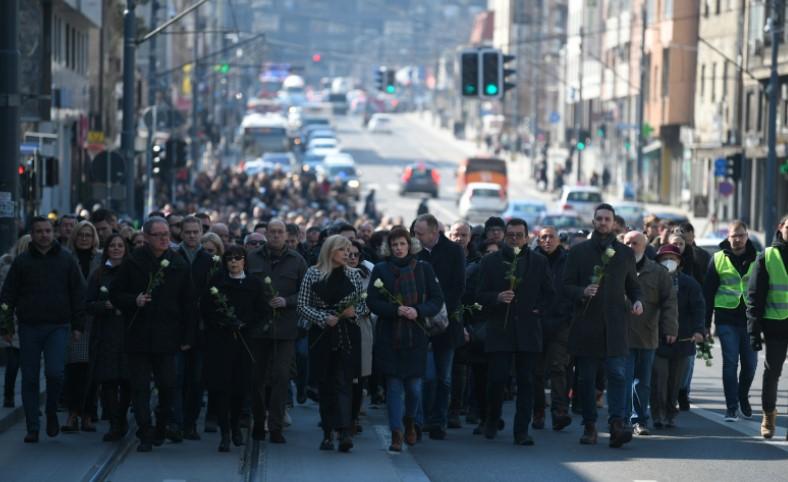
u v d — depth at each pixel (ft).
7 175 148.77
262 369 110.42
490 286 113.29
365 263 129.80
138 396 107.86
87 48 423.23
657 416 123.95
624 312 112.88
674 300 119.24
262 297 108.88
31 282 111.45
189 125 593.01
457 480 97.14
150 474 98.07
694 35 588.50
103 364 111.65
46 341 112.16
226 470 99.81
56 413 114.32
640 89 554.87
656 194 625.82
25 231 225.56
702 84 553.23
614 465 103.55
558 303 123.13
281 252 112.16
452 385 124.16
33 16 289.33
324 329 107.24
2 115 148.36
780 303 114.52
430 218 115.96
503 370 113.91
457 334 115.55
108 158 238.89
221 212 333.42
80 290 112.37
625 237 119.34
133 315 107.55
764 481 97.19
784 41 450.71
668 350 123.75
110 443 111.96
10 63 148.05
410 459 105.29
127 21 238.89
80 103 407.44
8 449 108.47
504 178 618.44
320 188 462.60
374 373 122.31
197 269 120.57
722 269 127.65
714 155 528.22
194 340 109.19
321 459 104.99
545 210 451.53
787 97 453.58
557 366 123.13
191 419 115.24
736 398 128.47
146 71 549.95
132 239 133.08
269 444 112.27
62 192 388.16
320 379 108.37
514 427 113.91
